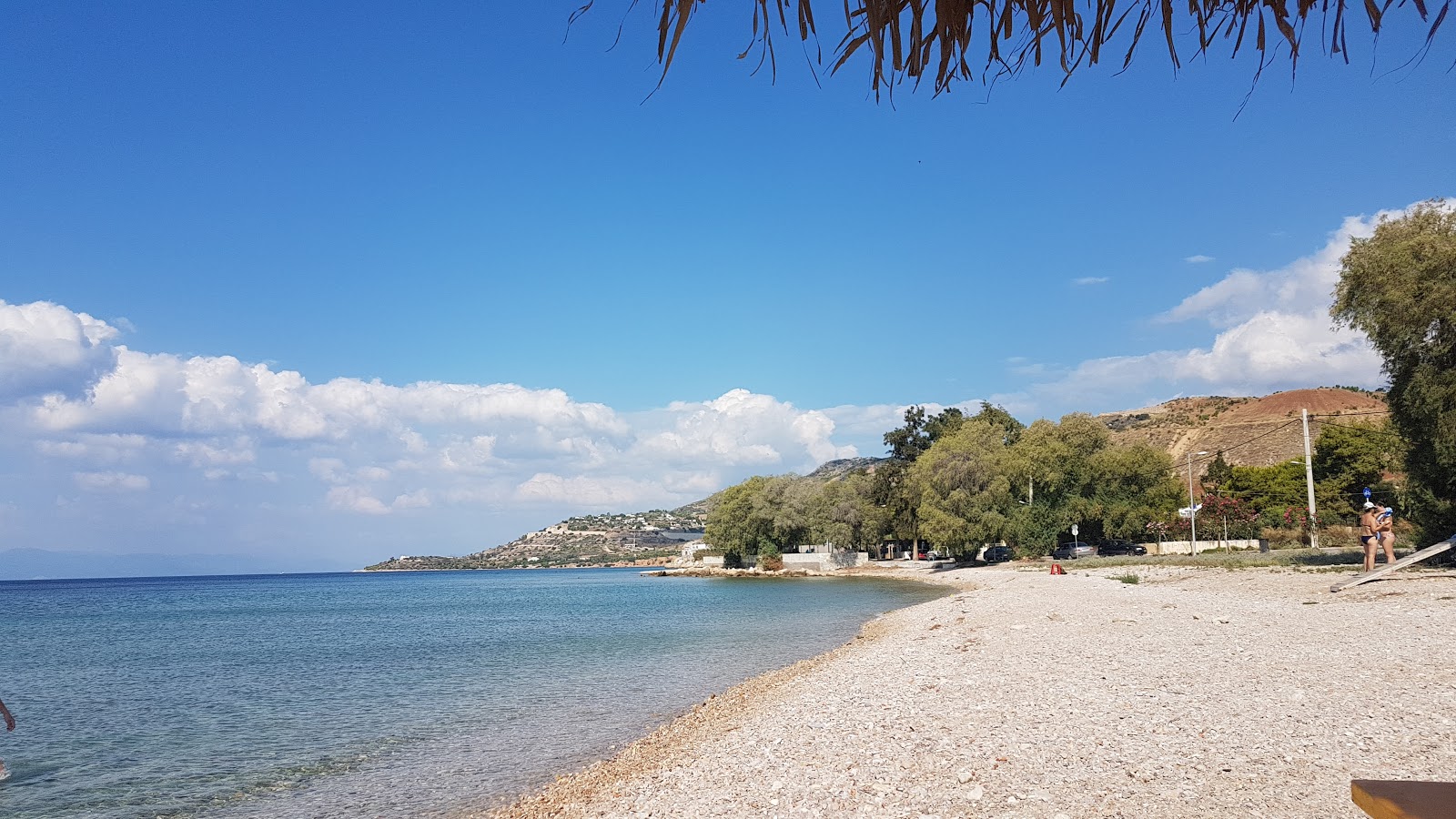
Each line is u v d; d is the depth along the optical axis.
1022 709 12.32
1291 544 64.56
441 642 39.38
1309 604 22.88
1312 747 8.91
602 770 14.09
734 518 111.44
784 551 109.50
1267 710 10.80
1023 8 2.58
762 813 9.02
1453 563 30.50
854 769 10.18
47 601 109.69
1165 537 79.75
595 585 115.12
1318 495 73.44
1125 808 7.57
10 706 24.02
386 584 167.00
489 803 12.78
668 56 2.16
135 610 83.50
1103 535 81.69
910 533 100.88
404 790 13.85
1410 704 10.45
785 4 2.38
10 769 16.50
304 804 13.36
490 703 21.72
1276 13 2.38
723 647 32.59
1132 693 12.65
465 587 132.00
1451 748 8.49
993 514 74.75
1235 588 30.67
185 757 17.06
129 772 16.02
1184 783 8.10
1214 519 76.12
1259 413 161.00
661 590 87.25
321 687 26.09
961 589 59.38
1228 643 16.81
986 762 9.58
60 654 38.97
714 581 105.31
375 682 26.55
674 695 21.89
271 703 23.47
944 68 2.59
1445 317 29.16
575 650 33.53
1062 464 77.25
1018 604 30.77
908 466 103.50
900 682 16.77
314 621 60.09
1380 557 39.91
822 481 128.62
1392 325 30.56
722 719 17.33
